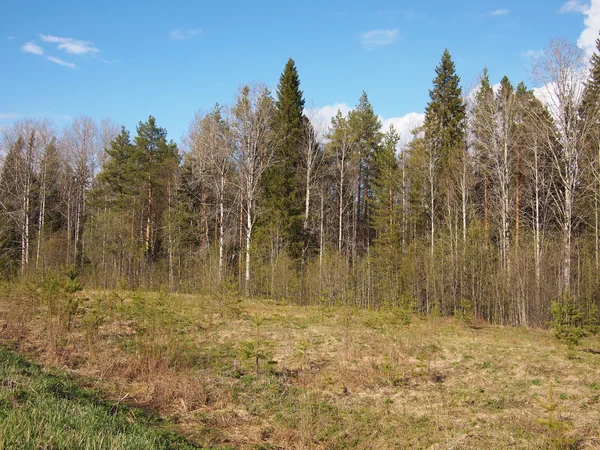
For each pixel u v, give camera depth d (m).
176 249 33.00
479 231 26.36
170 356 10.40
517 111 27.02
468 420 7.80
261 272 28.19
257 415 8.16
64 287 13.38
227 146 29.94
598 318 20.27
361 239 42.66
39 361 10.46
